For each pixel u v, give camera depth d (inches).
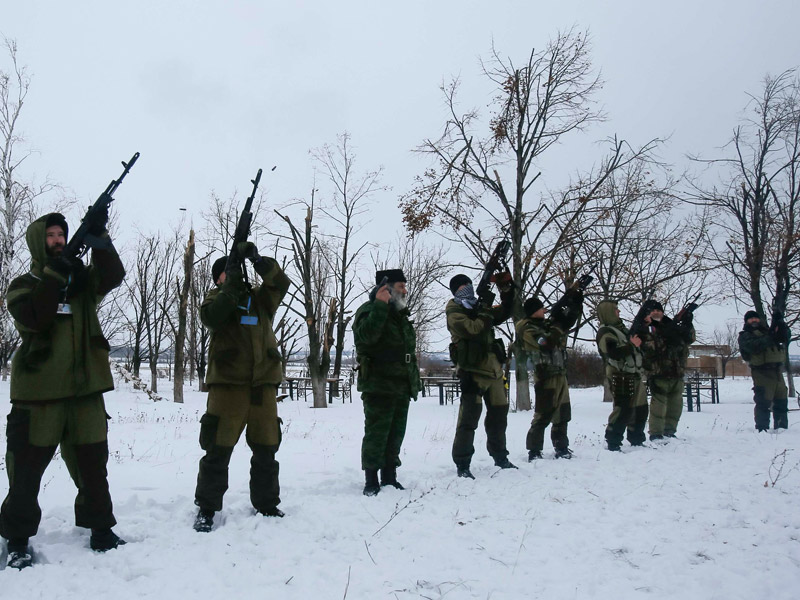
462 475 259.6
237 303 185.5
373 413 228.7
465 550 162.7
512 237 706.2
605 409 683.4
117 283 168.6
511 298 282.7
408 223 735.7
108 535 161.8
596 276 753.6
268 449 191.6
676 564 152.6
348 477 255.1
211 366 186.4
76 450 159.8
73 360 158.1
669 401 393.7
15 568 145.9
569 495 224.7
